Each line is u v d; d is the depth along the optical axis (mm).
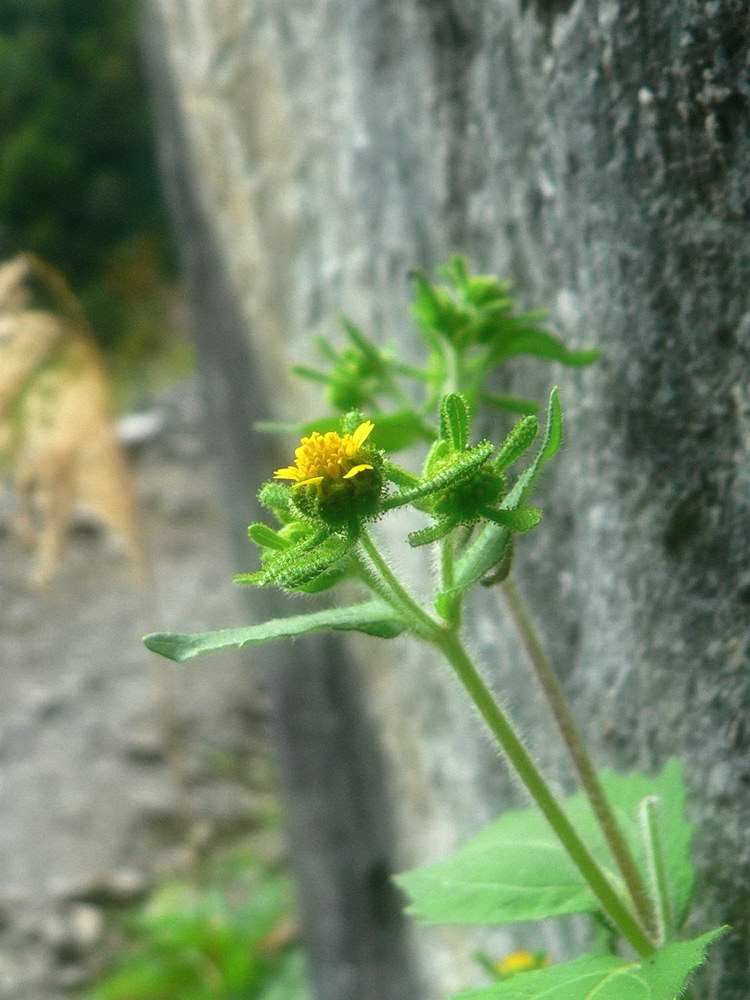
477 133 144
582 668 138
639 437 119
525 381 142
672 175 107
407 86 164
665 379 113
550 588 143
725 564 109
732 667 110
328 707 260
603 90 113
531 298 138
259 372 272
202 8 253
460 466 77
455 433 82
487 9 134
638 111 109
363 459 81
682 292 109
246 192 253
